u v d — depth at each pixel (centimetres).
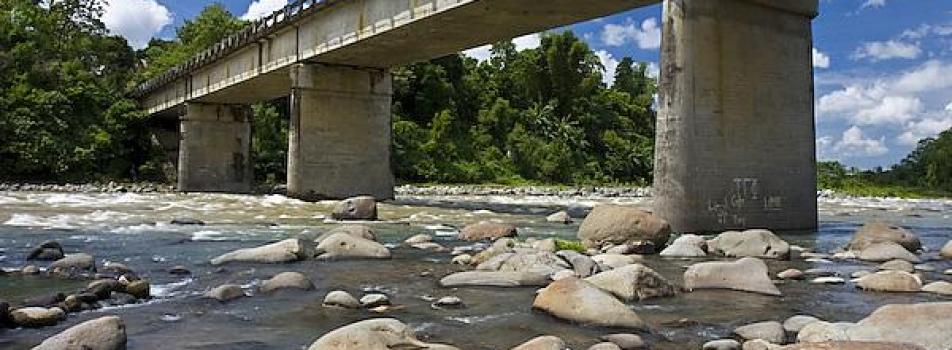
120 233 1786
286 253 1280
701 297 929
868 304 891
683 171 1861
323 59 3491
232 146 5378
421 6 2641
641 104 10362
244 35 4088
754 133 2011
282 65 3756
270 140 6712
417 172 7019
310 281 1015
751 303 895
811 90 2167
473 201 4056
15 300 866
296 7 3516
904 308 628
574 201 4347
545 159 8006
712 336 719
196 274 1128
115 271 1105
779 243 1395
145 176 5991
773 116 2064
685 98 1878
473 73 9075
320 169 3531
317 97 3547
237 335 726
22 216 2238
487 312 834
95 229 1877
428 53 3331
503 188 6306
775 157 2056
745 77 2008
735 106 1977
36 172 5356
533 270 1055
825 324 657
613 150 8925
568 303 796
